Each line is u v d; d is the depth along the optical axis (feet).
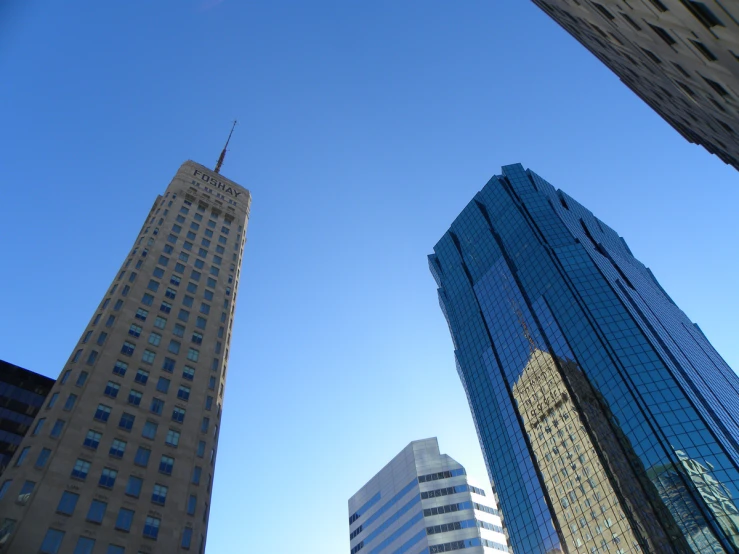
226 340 274.36
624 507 363.97
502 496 490.49
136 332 241.55
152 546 178.91
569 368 462.60
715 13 92.12
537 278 554.87
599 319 459.32
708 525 308.81
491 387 566.77
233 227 349.00
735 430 394.32
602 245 627.46
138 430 206.69
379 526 524.11
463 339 653.71
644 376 398.83
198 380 242.58
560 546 404.77
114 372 219.41
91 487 180.34
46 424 189.26
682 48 123.24
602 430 405.18
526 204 645.10
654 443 357.41
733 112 147.13
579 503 402.72
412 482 508.53
